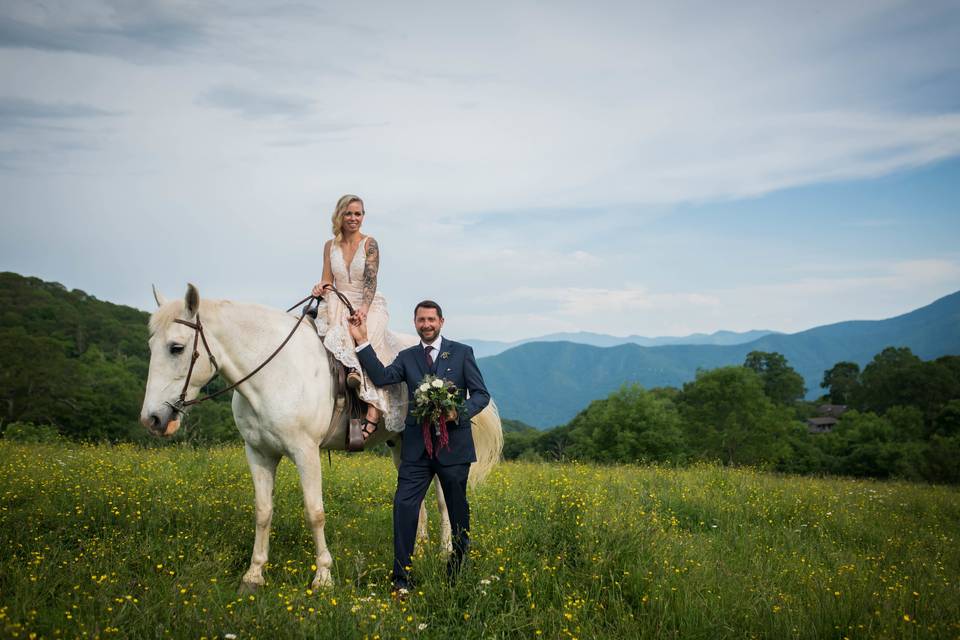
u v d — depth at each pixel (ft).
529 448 288.30
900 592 16.94
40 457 31.40
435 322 18.63
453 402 17.19
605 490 31.35
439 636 13.87
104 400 183.01
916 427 236.22
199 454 35.91
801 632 14.46
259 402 17.56
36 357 183.52
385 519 24.94
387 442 21.84
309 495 17.76
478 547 18.33
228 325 17.67
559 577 16.49
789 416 201.98
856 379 393.91
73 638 12.60
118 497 22.12
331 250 20.16
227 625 13.30
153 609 13.78
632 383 180.14
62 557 17.02
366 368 18.71
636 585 16.28
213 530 20.59
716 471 44.32
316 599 15.06
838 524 27.91
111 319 275.39
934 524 31.12
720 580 17.63
